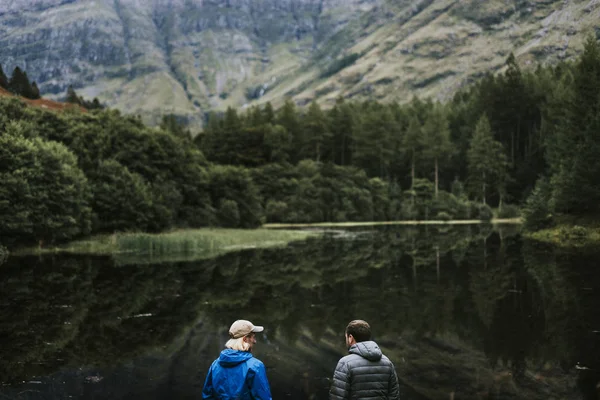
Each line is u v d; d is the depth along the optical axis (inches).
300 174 3137.3
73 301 647.1
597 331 461.4
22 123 1480.1
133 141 1856.5
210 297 677.3
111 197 1578.5
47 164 1314.0
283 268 969.5
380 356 165.9
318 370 379.9
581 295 622.2
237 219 2143.2
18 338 469.1
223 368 152.7
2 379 358.6
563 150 1600.6
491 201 3405.5
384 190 3203.7
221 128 3745.1
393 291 702.5
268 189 2992.1
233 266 1002.1
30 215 1242.0
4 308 602.2
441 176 3811.5
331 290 722.8
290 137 3809.1
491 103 3708.2
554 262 927.0
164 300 657.0
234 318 553.6
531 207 1563.7
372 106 4820.4
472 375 358.6
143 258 1143.6
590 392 323.0
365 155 3742.6
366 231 2139.5
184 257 1170.6
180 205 1982.0
